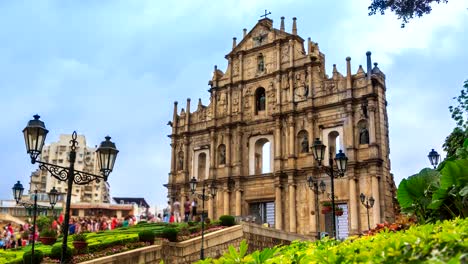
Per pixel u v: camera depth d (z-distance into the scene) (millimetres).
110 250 32125
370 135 54500
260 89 66125
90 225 59938
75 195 182500
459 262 5316
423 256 6340
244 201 62750
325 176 56781
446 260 5914
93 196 189375
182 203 67625
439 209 16891
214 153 66562
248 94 66312
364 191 53750
